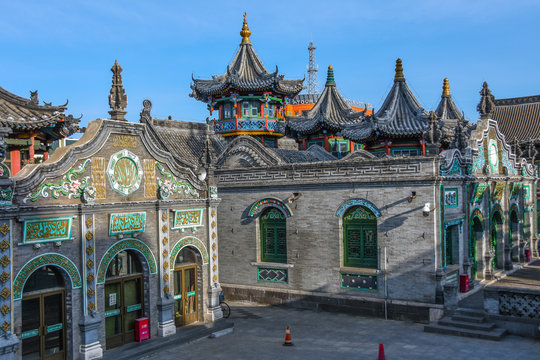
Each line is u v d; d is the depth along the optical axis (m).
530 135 50.88
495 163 33.31
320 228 27.62
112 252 19.66
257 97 38.22
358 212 26.83
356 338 22.27
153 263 21.33
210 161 24.33
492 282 30.48
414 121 33.84
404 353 20.08
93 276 18.84
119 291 20.39
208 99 39.59
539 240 42.94
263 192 29.53
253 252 29.84
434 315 24.06
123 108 20.92
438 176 24.30
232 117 39.03
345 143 40.31
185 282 23.42
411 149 34.41
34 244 17.09
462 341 21.52
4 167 16.55
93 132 19.33
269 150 30.05
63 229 17.95
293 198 28.22
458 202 27.55
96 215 19.12
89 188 18.88
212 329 22.88
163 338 21.12
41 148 26.12
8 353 15.97
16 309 16.55
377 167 25.94
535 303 21.97
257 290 29.47
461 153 28.25
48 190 17.75
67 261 18.12
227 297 30.53
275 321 25.48
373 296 25.98
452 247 27.50
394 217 25.44
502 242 34.03
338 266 27.08
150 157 21.50
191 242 23.16
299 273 28.27
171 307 21.81
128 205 20.17
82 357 18.36
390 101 36.16
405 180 24.97
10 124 21.89
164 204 21.58
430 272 24.36
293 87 39.28
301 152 35.66
